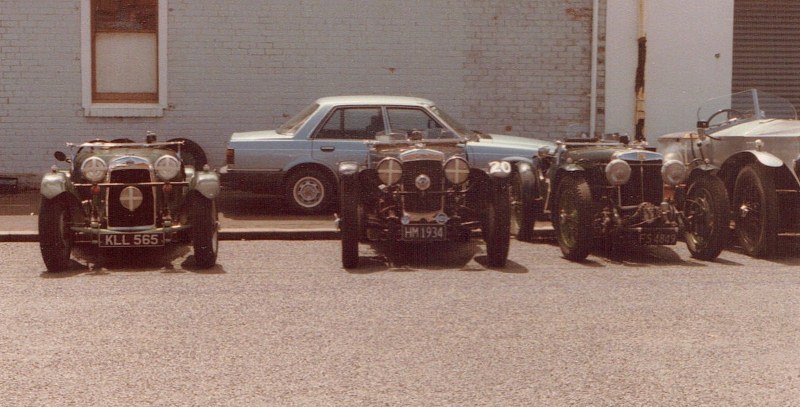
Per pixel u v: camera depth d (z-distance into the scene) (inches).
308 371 250.7
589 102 699.4
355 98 554.6
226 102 673.6
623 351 270.1
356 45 679.1
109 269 401.1
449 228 411.8
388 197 413.1
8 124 663.1
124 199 401.7
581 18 695.1
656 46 705.6
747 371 250.7
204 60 670.5
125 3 668.1
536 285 365.1
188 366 255.1
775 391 234.2
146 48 672.4
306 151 545.3
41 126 665.6
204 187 397.4
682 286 362.6
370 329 295.0
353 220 397.7
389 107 546.0
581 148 458.9
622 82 702.5
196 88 671.1
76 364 256.8
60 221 393.4
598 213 433.1
